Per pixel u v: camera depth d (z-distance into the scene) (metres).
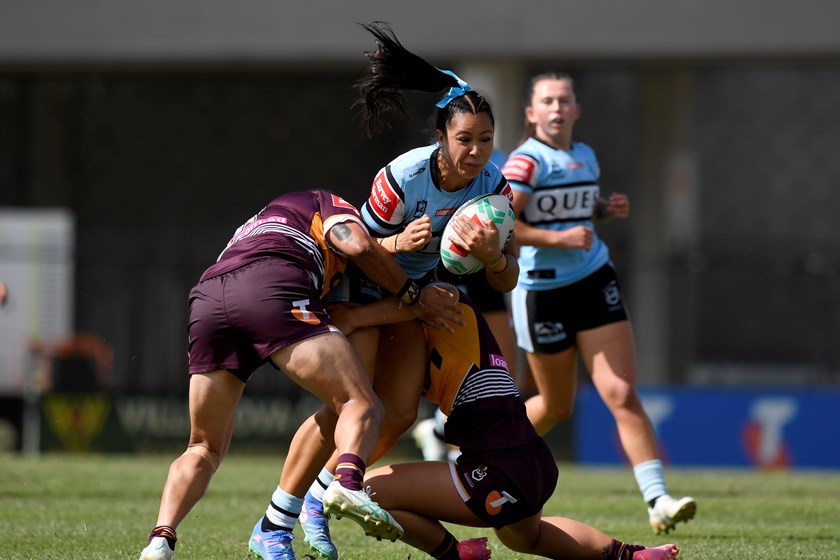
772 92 89.38
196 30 50.62
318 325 14.59
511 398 15.54
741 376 70.44
